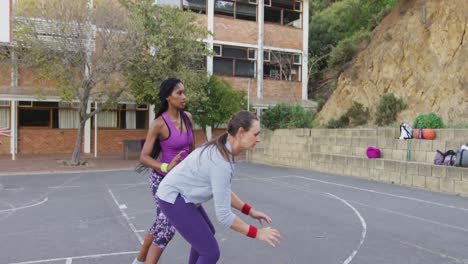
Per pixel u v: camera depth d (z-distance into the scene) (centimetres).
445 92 1692
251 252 541
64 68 1556
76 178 1358
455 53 1734
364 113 1964
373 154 1370
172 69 1820
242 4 2689
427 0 1961
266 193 1038
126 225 695
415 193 1060
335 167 1520
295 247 566
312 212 805
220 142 319
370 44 2253
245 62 2714
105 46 1611
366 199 960
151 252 404
